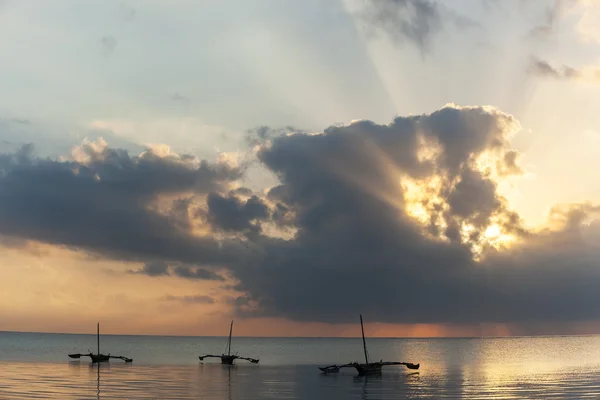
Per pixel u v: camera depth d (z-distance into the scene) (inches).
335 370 5580.7
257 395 3794.3
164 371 5615.2
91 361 6973.4
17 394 3609.7
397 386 4372.5
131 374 5177.2
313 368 6353.3
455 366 6879.9
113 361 7332.7
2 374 4972.9
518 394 3865.7
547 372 5772.6
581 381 4744.1
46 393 3671.3
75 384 4215.1
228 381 4685.0
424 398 3688.5
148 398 3535.9
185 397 3624.5
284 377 5093.5
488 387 4291.3
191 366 6441.9
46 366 6003.9
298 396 3779.5
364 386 4355.3
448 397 3713.1
